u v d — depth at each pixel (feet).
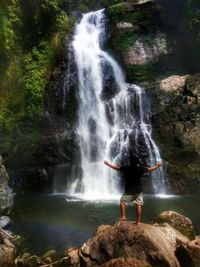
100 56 80.43
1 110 68.69
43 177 66.54
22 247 38.27
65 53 78.28
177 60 81.82
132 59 81.87
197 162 66.28
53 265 32.83
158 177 66.54
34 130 70.69
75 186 67.46
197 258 30.66
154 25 84.38
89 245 32.32
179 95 71.87
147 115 72.38
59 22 81.30
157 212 51.49
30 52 75.77
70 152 69.67
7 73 70.69
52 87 74.74
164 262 30.14
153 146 69.15
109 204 56.65
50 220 48.32
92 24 87.45
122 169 32.96
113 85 79.15
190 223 38.60
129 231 31.45
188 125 68.69
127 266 29.25
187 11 80.23
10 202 50.93
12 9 73.56
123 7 86.02
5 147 66.95
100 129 73.46
